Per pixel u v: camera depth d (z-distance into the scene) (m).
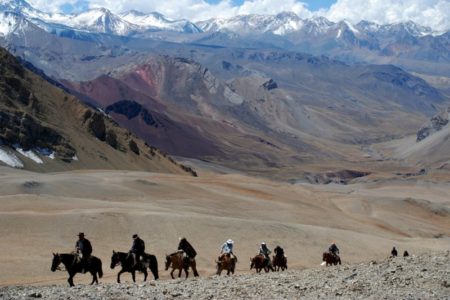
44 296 29.30
